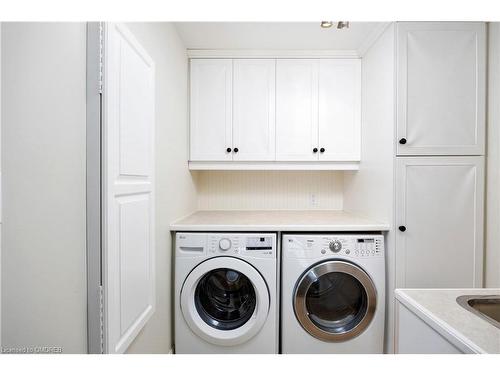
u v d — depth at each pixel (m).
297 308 1.56
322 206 2.36
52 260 0.74
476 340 0.59
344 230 1.60
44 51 0.72
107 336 0.85
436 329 0.67
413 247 1.54
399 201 1.53
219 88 2.01
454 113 1.52
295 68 2.01
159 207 1.39
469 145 1.52
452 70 1.52
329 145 2.02
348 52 1.99
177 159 1.72
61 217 0.76
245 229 1.60
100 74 0.84
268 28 1.69
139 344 1.16
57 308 0.75
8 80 0.66
